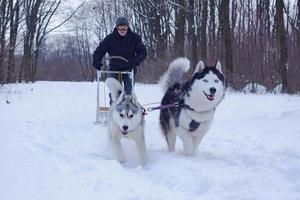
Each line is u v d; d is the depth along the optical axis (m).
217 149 4.36
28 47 21.06
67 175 3.27
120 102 3.85
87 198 2.74
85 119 6.51
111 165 3.54
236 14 16.77
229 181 3.04
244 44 13.62
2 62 12.66
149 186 3.00
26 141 4.62
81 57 40.16
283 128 5.31
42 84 18.80
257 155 3.96
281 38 12.74
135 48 5.12
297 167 3.43
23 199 2.75
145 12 18.58
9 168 3.49
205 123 3.98
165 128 4.31
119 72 5.05
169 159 3.79
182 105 3.94
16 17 15.09
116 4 28.27
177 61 4.45
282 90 12.64
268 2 15.28
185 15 14.65
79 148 4.35
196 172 3.30
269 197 2.71
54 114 7.13
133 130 3.86
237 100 9.65
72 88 15.32
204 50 14.15
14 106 8.21
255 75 13.06
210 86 3.72
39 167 3.52
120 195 2.78
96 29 34.25
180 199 2.71
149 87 14.07
